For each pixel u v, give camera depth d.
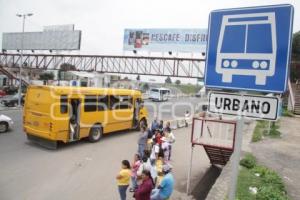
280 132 21.55
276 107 3.06
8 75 48.50
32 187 9.71
